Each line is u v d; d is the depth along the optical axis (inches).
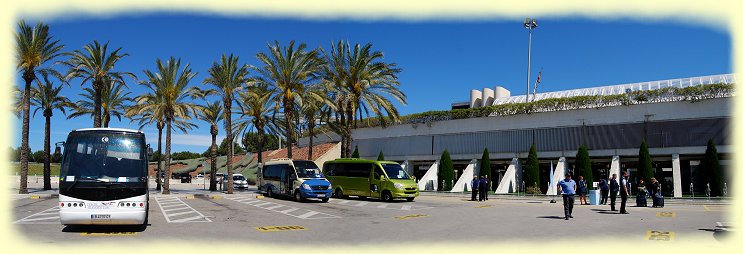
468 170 1643.7
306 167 1152.8
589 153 1481.3
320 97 1392.7
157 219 666.2
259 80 1412.4
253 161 2751.0
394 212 822.5
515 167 1546.5
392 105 1475.1
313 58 1391.5
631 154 1407.5
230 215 741.9
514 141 1633.9
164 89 1422.2
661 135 1371.8
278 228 580.4
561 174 1444.4
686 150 1330.0
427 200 1191.6
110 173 514.6
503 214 784.3
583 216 741.9
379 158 1811.0
